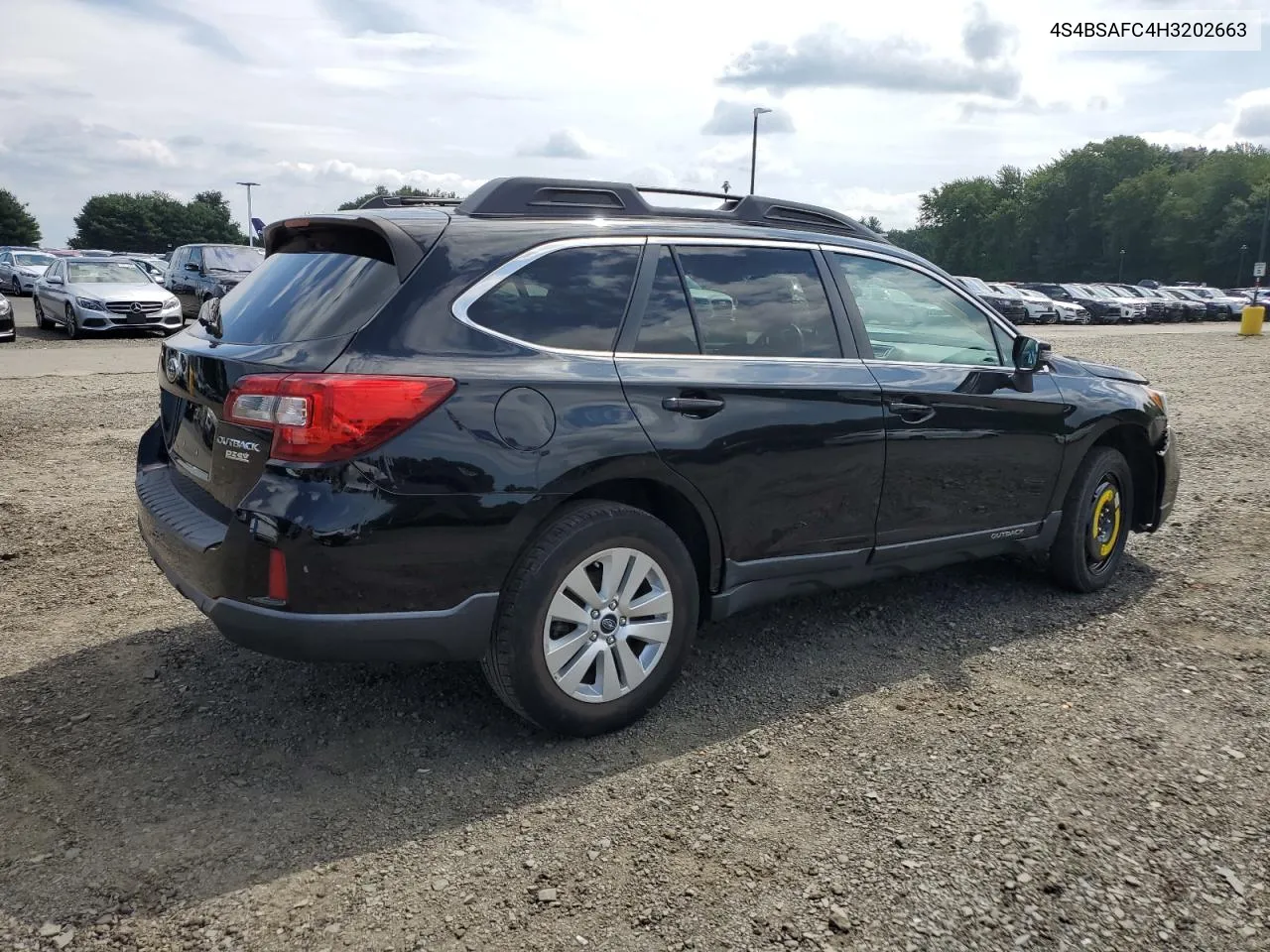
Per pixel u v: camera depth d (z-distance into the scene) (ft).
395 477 9.37
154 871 8.57
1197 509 21.38
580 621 10.62
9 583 15.92
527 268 10.66
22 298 104.01
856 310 13.25
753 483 11.74
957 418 13.67
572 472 10.25
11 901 8.13
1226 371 52.29
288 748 10.75
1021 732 11.22
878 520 13.12
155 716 11.43
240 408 9.64
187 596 10.34
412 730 11.18
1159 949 7.73
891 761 10.56
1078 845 9.04
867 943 7.75
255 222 84.99
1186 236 295.69
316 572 9.23
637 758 10.62
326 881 8.48
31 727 11.10
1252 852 8.95
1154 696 12.17
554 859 8.81
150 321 61.11
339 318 9.84
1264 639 14.02
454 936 7.80
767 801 9.75
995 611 15.19
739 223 12.83
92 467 24.39
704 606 12.14
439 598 9.77
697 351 11.59
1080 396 15.43
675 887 8.43
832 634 14.20
